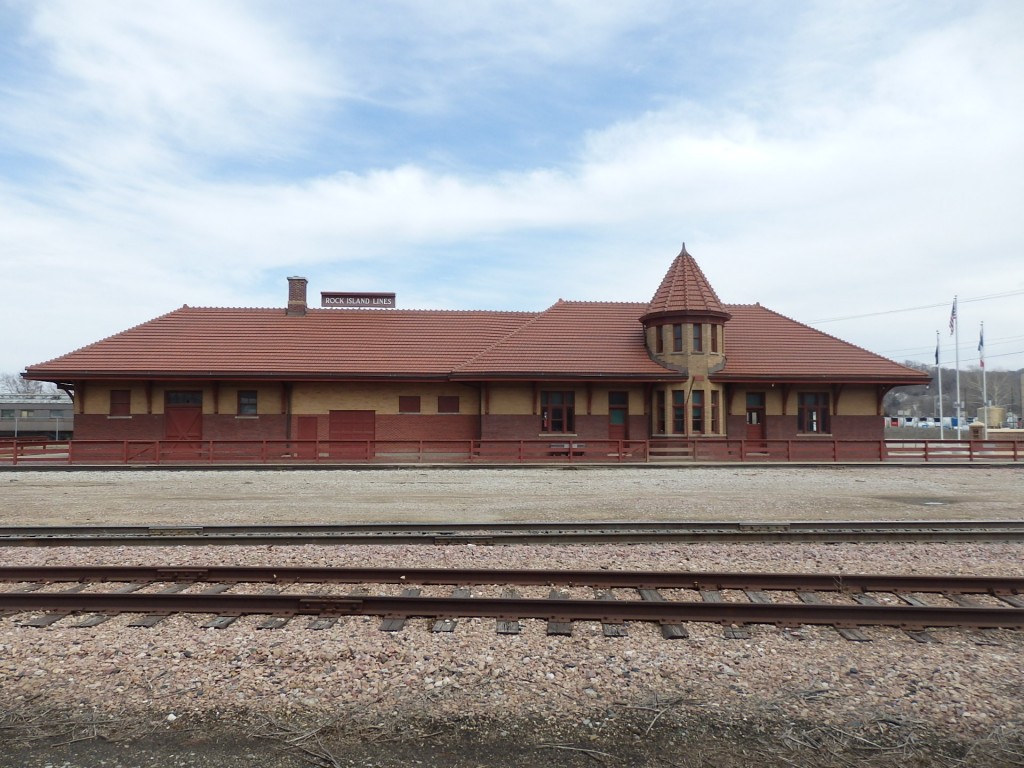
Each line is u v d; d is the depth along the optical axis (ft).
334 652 20.16
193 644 20.94
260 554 32.83
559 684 18.16
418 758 14.70
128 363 96.43
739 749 15.05
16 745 15.17
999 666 19.29
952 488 61.98
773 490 59.93
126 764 14.48
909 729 15.76
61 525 39.01
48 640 21.38
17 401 258.16
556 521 40.60
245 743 15.26
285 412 98.43
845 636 21.48
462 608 23.26
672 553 32.94
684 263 104.53
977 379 384.47
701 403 99.14
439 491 58.90
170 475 73.10
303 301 112.78
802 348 107.55
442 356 103.81
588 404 100.07
